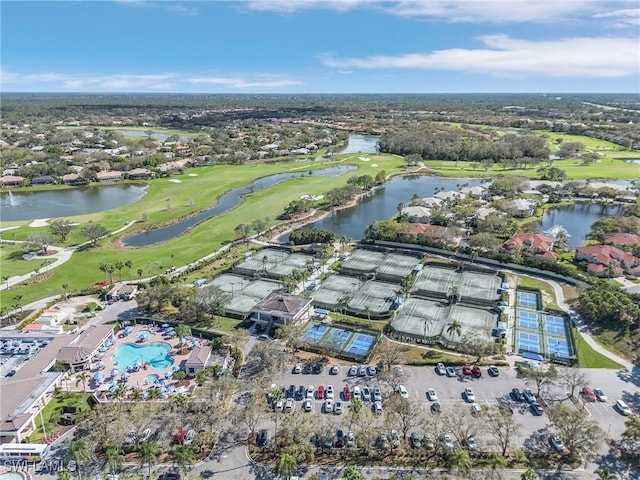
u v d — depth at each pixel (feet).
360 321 408.26
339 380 325.62
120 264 503.61
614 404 293.64
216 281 498.69
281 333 367.86
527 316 411.75
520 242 548.31
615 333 372.17
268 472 245.65
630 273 488.85
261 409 282.97
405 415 263.70
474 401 297.74
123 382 325.01
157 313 428.15
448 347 363.76
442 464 249.75
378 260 548.72
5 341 379.35
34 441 269.85
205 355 343.26
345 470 237.66
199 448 261.85
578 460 246.88
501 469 242.17
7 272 524.93
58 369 334.03
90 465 251.39
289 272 514.68
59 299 456.04
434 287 472.85
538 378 297.12
